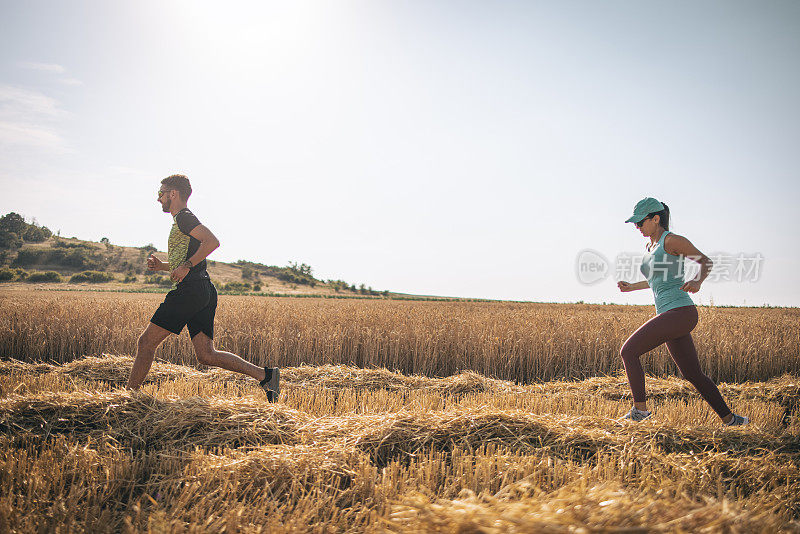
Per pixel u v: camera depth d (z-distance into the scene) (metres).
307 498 2.11
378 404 4.15
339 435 2.92
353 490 2.25
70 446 2.63
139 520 1.97
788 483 2.42
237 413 3.12
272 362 7.67
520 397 4.49
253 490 2.26
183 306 3.82
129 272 77.94
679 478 2.42
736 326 9.13
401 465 2.64
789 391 5.61
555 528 1.33
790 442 3.06
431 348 7.80
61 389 4.20
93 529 1.91
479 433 2.95
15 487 2.21
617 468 2.54
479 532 1.36
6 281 68.25
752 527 1.50
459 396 5.38
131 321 8.86
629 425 3.14
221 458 2.50
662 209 3.91
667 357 7.54
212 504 2.05
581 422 3.18
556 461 2.50
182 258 3.95
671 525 1.42
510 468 2.40
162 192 4.07
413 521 1.53
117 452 2.60
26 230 93.06
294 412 3.27
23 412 3.05
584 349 7.92
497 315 10.61
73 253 83.06
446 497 2.20
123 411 3.11
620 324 8.78
